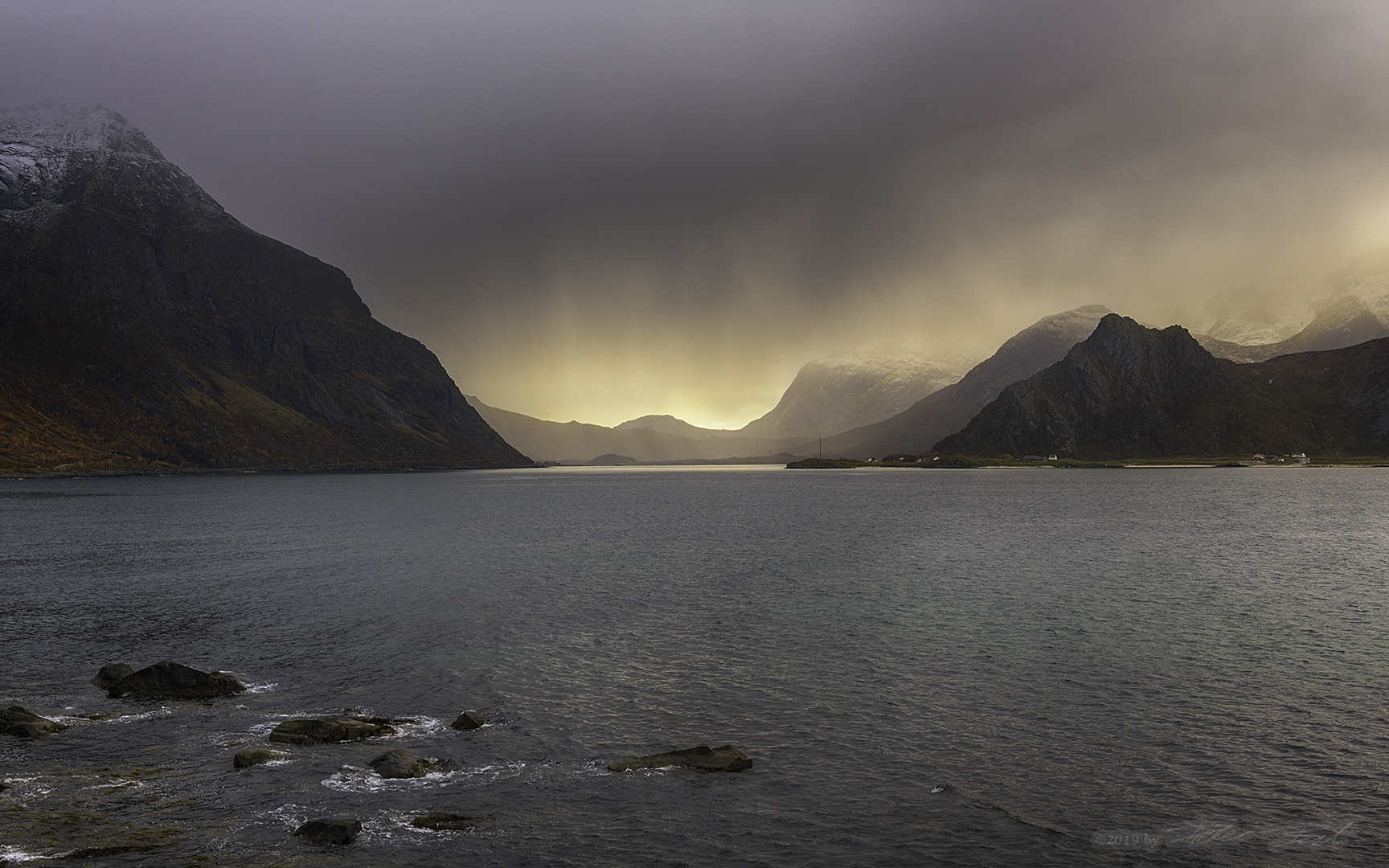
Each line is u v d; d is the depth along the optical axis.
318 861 20.73
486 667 39.16
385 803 24.22
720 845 21.92
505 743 29.30
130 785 25.34
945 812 23.88
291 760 27.41
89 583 65.19
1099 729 30.50
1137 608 53.16
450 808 23.98
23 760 27.41
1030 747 28.84
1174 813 23.73
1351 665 38.78
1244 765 27.03
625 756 28.06
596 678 37.25
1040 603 55.38
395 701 34.12
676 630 47.06
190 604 55.69
